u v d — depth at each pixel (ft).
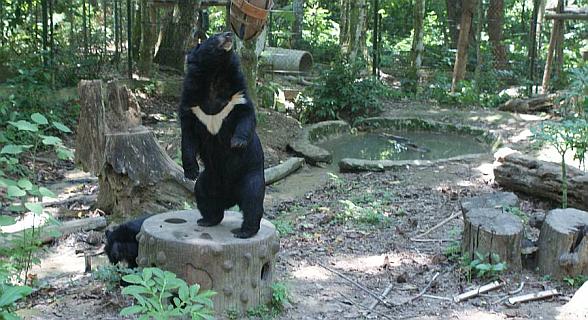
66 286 18.17
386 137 42.86
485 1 69.05
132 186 23.70
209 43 14.61
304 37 75.10
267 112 41.81
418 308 17.52
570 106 41.70
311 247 22.12
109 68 46.24
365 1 55.31
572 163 31.65
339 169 33.94
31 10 43.88
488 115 45.01
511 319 16.74
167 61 50.52
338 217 25.07
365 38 56.90
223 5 49.73
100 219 23.30
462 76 51.88
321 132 41.55
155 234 16.16
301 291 18.38
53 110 35.68
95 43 47.44
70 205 25.35
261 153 16.17
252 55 37.19
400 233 23.50
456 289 18.71
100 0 53.78
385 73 63.41
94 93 23.71
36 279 18.06
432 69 66.13
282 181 31.63
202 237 16.05
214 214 16.89
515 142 38.24
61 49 42.70
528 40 67.77
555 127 25.13
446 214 25.86
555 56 55.21
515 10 86.69
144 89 43.96
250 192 15.93
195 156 15.58
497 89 55.72
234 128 15.37
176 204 24.26
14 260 18.25
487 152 38.47
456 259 20.48
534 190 27.07
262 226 17.08
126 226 17.99
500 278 18.92
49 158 31.37
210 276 15.67
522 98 47.65
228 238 16.06
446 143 41.24
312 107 44.96
